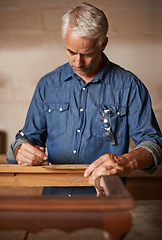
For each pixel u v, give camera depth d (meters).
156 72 3.32
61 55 3.33
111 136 1.49
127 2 3.24
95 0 3.24
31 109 1.61
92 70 1.49
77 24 1.24
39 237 0.95
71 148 1.52
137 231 1.01
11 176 1.34
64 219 0.65
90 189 1.47
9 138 3.38
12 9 3.26
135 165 1.19
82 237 0.95
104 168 1.06
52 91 1.58
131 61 3.30
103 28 1.30
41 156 1.33
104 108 1.50
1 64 3.32
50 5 3.26
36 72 3.34
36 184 1.34
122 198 0.68
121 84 1.52
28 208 0.66
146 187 2.45
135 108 1.49
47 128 1.59
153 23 3.27
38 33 3.30
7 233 0.97
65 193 1.48
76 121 1.52
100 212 0.66
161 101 3.33
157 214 1.17
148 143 1.32
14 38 3.29
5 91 3.36
